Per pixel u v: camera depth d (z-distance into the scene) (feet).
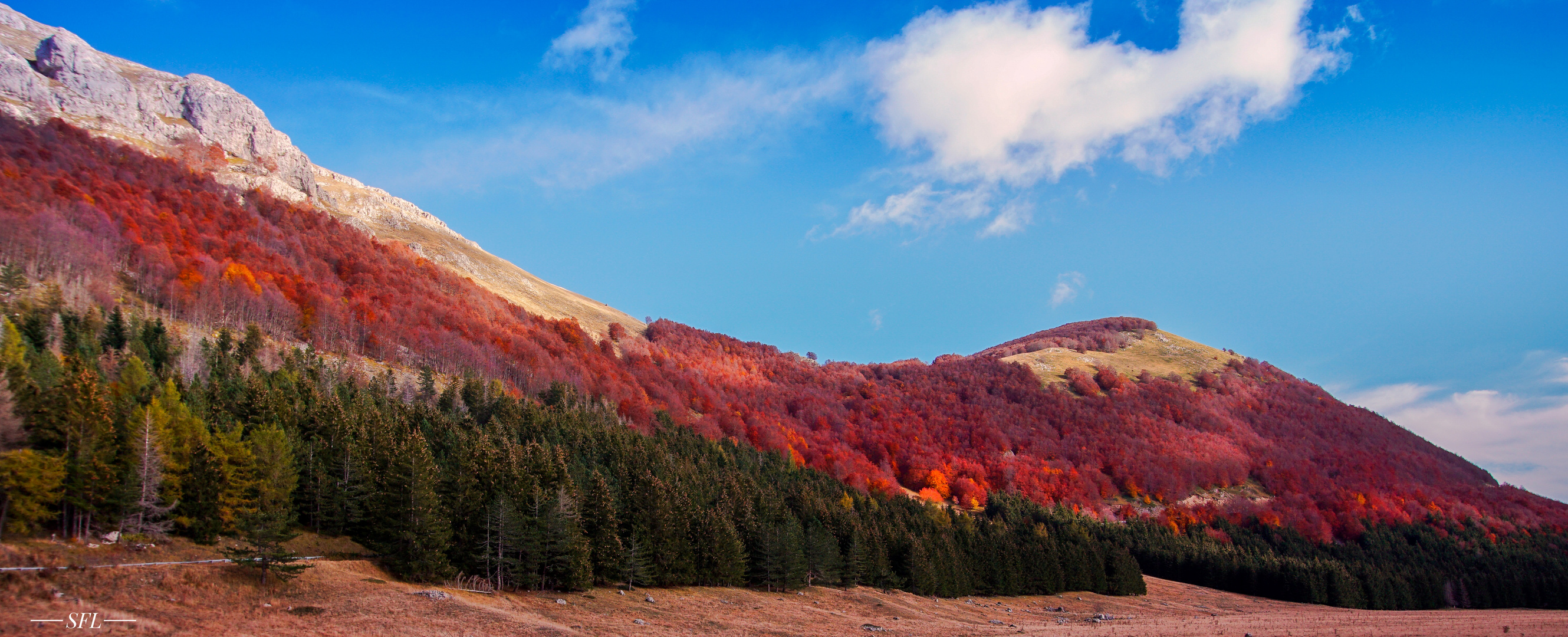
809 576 316.19
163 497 193.26
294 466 234.17
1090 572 438.40
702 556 287.07
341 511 231.30
